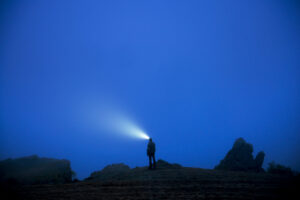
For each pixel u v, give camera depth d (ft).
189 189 40.83
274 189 40.27
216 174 54.44
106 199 35.96
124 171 67.77
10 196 37.86
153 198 35.76
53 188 44.04
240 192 38.65
